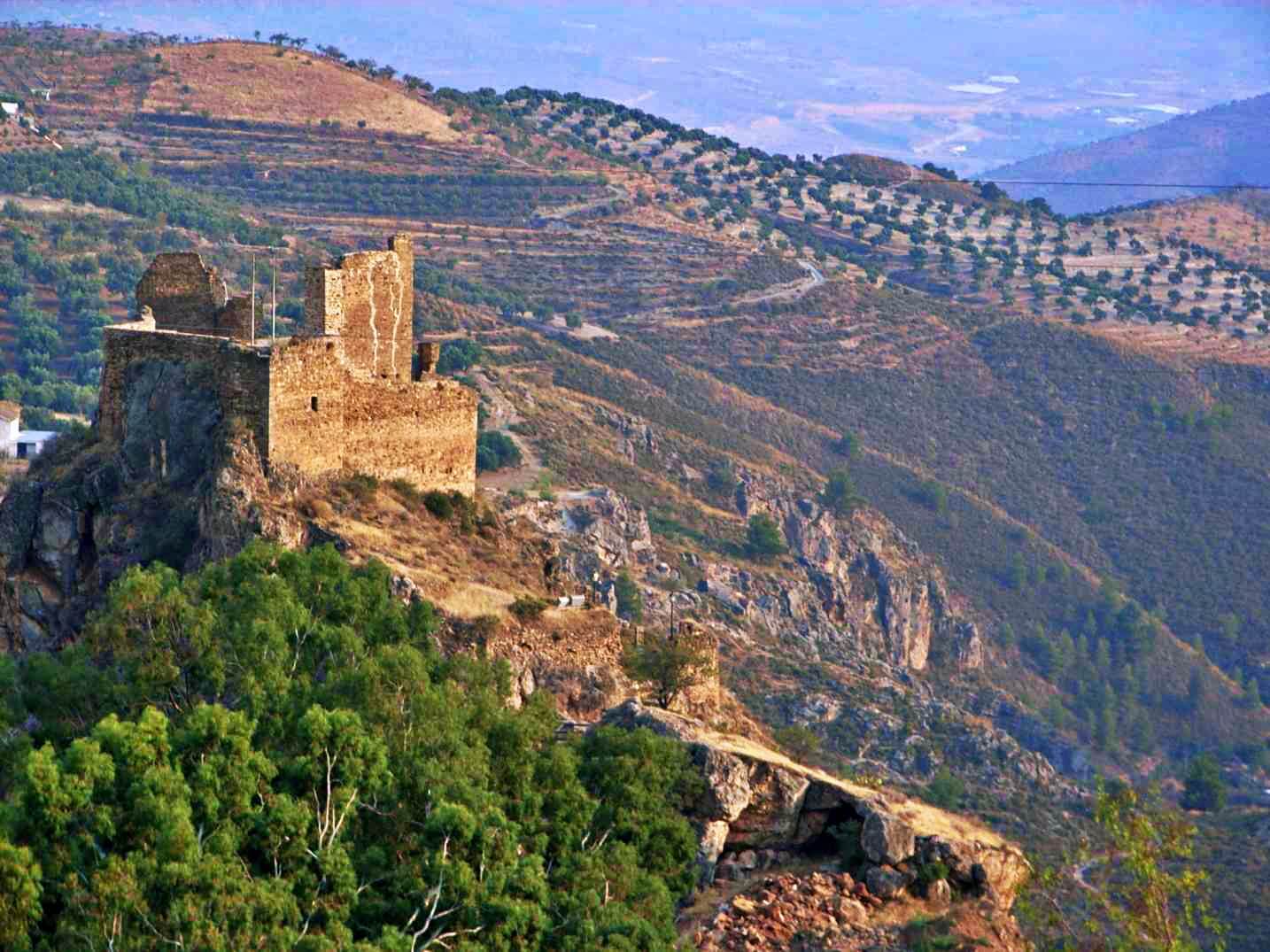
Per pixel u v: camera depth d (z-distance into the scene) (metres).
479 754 72.44
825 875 72.81
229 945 58.75
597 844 71.19
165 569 81.94
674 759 74.75
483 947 63.19
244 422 88.56
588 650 88.56
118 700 75.50
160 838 62.06
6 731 72.75
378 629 81.44
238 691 74.69
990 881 72.62
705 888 72.81
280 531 85.81
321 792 68.75
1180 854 70.12
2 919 58.44
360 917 64.19
